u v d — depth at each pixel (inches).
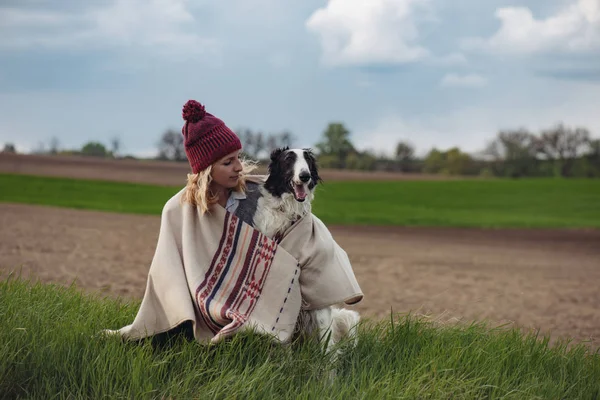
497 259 735.7
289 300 198.2
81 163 2682.1
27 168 2378.2
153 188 1846.7
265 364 177.6
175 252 200.8
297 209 205.6
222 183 201.8
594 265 706.2
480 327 243.1
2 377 166.6
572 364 212.2
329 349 202.4
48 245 627.5
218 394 167.3
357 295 205.0
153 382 173.5
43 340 186.5
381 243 882.8
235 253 200.2
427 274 591.5
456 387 176.9
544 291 509.0
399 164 3100.4
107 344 186.9
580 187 2007.9
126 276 461.1
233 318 188.7
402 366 195.2
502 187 2034.9
